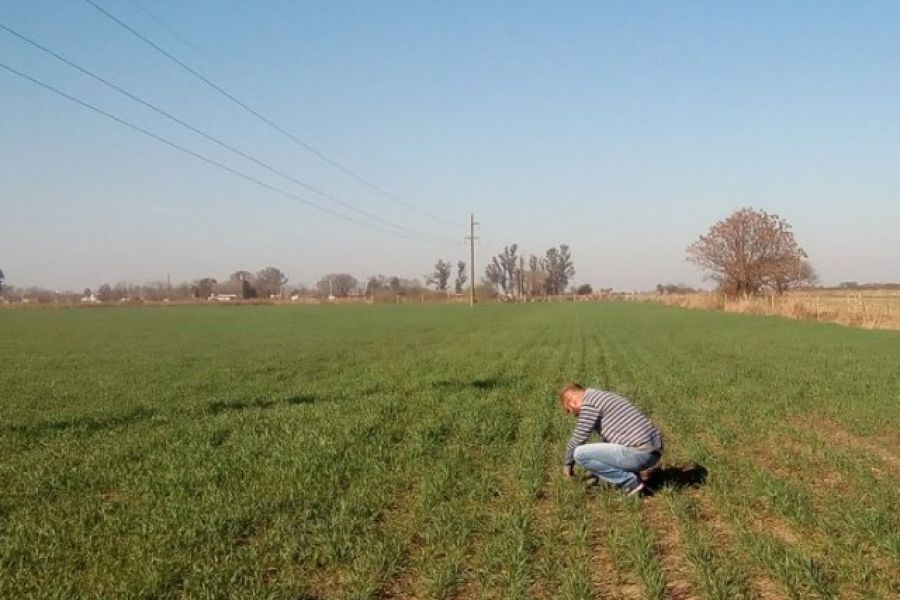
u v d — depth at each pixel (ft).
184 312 285.64
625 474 31.35
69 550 25.20
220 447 41.27
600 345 114.62
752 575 23.43
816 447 41.14
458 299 483.51
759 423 48.34
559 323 187.52
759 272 265.95
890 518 28.19
